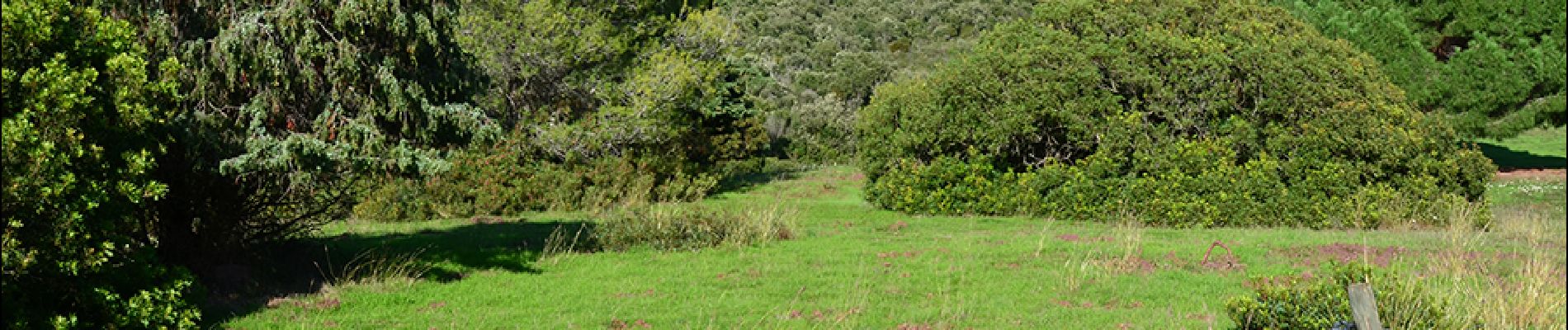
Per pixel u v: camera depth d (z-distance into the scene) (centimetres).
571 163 2275
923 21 7119
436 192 1986
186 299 907
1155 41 1984
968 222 1912
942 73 2172
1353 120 1847
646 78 2389
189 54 976
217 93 1014
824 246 1512
